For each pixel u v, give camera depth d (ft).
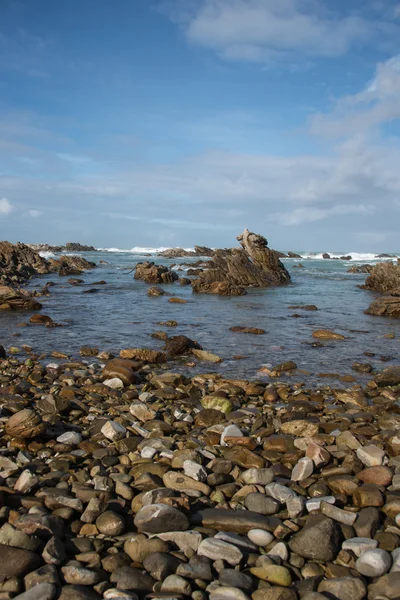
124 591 12.54
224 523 16.16
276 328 67.05
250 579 13.46
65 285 137.90
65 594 12.36
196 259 299.58
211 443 24.35
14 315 75.92
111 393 34.30
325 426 27.22
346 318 78.13
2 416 27.12
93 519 16.21
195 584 13.19
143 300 101.30
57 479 19.35
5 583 12.73
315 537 15.01
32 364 43.14
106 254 360.69
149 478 18.92
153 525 15.44
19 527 14.99
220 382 38.32
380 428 27.66
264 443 24.09
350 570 14.16
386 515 17.28
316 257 353.92
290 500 17.57
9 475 19.34
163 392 34.14
